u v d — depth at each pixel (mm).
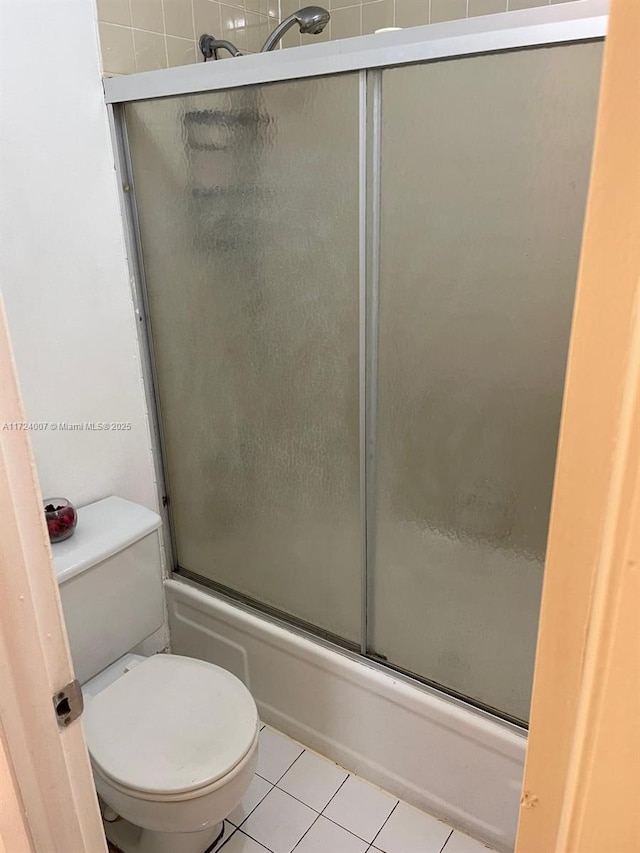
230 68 1308
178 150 1475
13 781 572
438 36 1064
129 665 1551
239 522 1728
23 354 1426
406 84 1135
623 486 374
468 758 1420
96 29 1445
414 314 1266
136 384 1693
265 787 1596
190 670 1456
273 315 1467
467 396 1249
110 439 1653
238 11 1812
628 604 385
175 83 1385
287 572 1679
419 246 1219
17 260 1383
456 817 1486
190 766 1220
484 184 1115
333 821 1514
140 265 1642
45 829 610
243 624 1722
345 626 1608
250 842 1463
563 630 437
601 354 370
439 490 1349
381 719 1536
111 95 1481
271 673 1721
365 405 1378
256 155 1360
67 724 613
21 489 527
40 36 1342
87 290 1528
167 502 1853
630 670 395
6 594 533
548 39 977
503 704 1398
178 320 1641
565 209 1054
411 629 1496
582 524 405
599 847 449
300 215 1347
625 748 413
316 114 1252
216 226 1480
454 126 1113
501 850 1442
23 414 517
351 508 1498
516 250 1118
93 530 1489
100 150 1502
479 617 1380
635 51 319
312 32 1596
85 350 1551
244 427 1622
